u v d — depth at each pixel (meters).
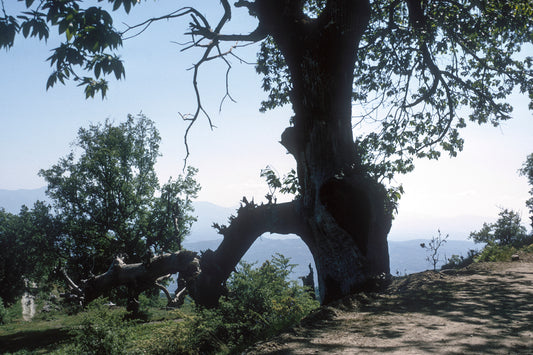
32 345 20.31
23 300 47.84
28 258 46.28
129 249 37.94
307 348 4.47
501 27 14.94
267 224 13.00
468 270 11.21
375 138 16.89
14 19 4.22
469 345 4.18
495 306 6.26
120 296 35.12
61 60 4.74
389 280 10.22
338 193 10.59
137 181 42.25
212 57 13.37
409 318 5.80
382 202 11.19
